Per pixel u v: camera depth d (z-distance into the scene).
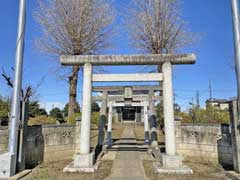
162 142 13.84
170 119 7.75
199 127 9.89
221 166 8.48
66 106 34.25
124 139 16.44
